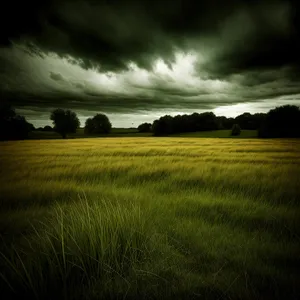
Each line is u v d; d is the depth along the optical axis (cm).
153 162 1160
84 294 160
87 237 213
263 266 204
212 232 287
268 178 707
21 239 265
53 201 474
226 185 629
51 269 172
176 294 163
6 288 159
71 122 9138
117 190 573
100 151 2030
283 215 362
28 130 7856
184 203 432
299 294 163
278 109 7750
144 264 202
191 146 2841
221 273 192
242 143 3759
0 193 534
